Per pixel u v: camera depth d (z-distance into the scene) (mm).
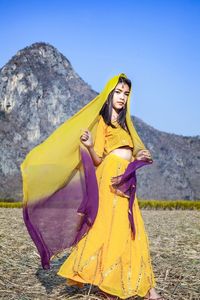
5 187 77188
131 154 4984
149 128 105188
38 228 4828
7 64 97312
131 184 4785
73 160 4902
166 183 90062
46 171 4871
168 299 4934
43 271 6113
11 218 13750
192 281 5672
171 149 99500
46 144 4910
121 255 4598
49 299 4844
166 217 16062
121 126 4984
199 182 92750
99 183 4844
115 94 4945
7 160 82188
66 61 103500
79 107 94188
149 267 4707
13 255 7082
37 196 4848
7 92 92562
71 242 4789
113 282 4523
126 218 4723
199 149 102875
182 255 7398
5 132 86625
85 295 4863
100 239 4668
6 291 5094
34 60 98812
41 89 93500
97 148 4879
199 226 12281
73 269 4641
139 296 4871
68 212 4855
